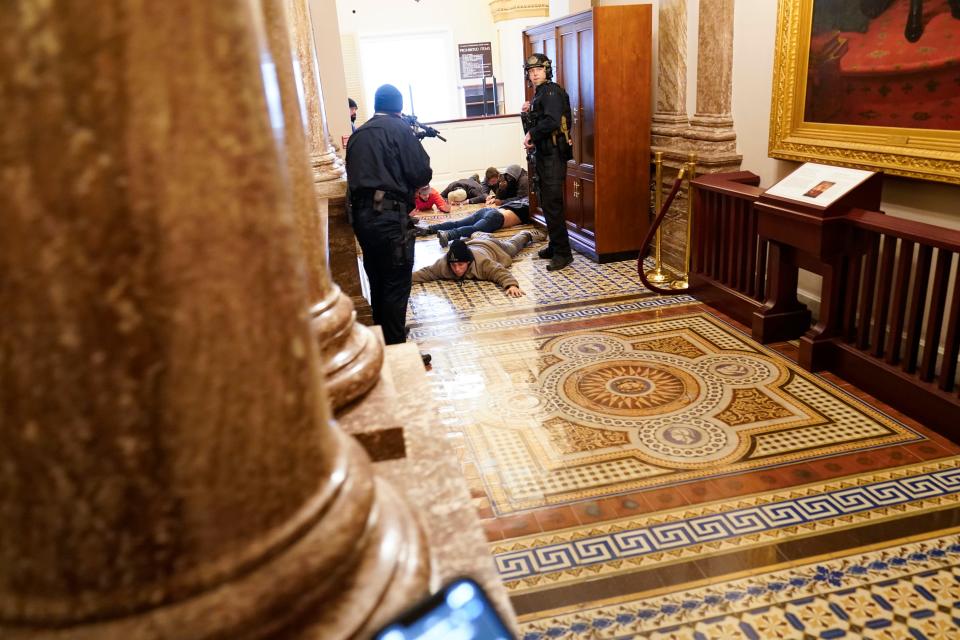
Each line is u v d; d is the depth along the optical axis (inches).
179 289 28.4
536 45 322.0
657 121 267.4
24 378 27.2
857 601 97.8
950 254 132.0
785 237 172.9
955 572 101.9
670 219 263.6
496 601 42.4
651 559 108.9
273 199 32.0
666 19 253.4
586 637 94.7
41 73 25.0
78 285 26.7
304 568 34.0
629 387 167.5
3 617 30.5
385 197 170.6
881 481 124.3
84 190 26.1
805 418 147.6
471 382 175.8
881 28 162.2
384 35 580.4
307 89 181.8
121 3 25.6
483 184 418.9
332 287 70.4
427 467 59.3
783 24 193.6
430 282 267.6
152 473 29.4
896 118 161.3
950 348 134.0
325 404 38.9
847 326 163.9
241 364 31.0
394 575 38.7
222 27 28.8
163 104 27.0
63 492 28.6
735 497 122.9
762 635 93.3
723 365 175.8
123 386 28.0
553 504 124.2
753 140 221.9
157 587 30.8
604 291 242.4
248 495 32.5
